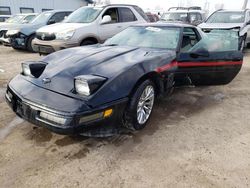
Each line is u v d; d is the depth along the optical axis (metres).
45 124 2.46
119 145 2.80
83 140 2.88
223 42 4.08
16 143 2.78
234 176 2.35
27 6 19.22
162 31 4.03
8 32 9.42
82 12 7.48
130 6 7.95
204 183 2.25
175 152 2.70
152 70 3.06
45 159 2.52
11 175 2.28
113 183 2.22
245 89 4.98
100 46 3.87
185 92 4.69
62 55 3.34
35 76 2.86
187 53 3.68
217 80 4.15
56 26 6.88
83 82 2.42
